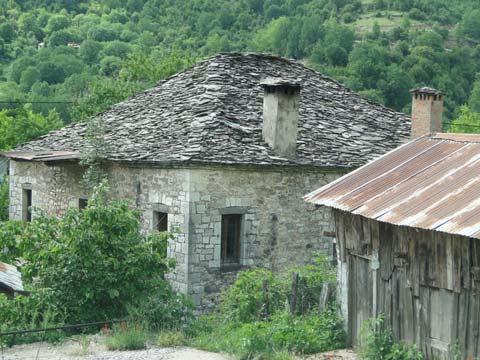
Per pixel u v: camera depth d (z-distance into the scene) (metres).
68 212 12.45
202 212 14.31
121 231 12.64
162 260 12.88
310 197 11.42
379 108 19.80
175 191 14.50
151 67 37.53
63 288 12.38
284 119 15.38
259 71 18.84
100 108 31.78
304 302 12.41
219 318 13.28
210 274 14.45
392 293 10.28
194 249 14.22
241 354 10.53
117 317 12.67
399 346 10.00
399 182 10.61
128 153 15.40
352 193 10.88
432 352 9.55
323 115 18.05
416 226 9.01
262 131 15.70
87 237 12.19
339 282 11.53
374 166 11.60
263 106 15.77
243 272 13.89
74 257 12.25
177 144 14.91
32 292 12.05
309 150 15.98
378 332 10.18
